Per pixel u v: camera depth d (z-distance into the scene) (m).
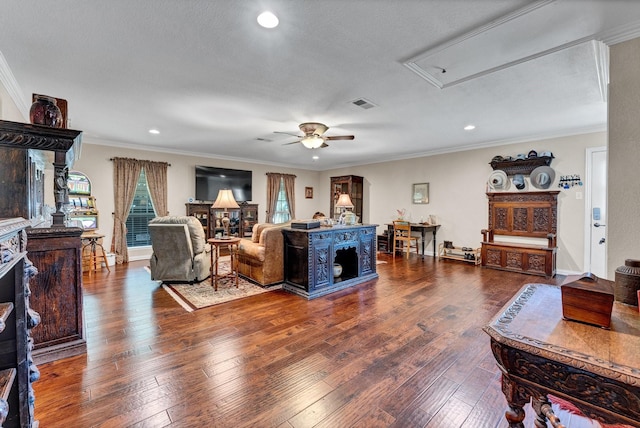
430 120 4.09
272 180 8.01
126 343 2.36
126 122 4.19
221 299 3.46
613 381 0.74
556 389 0.85
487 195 5.50
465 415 1.57
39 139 1.93
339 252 4.51
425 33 2.05
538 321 1.04
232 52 2.30
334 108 3.59
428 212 6.56
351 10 1.80
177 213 6.39
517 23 1.92
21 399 1.18
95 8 1.78
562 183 4.78
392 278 4.49
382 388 1.80
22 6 1.75
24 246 1.22
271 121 4.14
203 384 1.83
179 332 2.56
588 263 4.55
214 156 6.91
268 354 2.20
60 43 2.16
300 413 1.58
